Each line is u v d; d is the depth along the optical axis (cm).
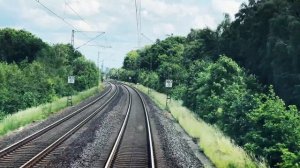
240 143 2614
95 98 6438
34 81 4862
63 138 2412
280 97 3878
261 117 2427
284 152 1933
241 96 3080
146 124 3306
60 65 6488
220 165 1780
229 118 3019
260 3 5047
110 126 3130
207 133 2598
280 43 3969
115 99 6250
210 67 4088
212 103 3675
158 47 11800
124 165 1772
